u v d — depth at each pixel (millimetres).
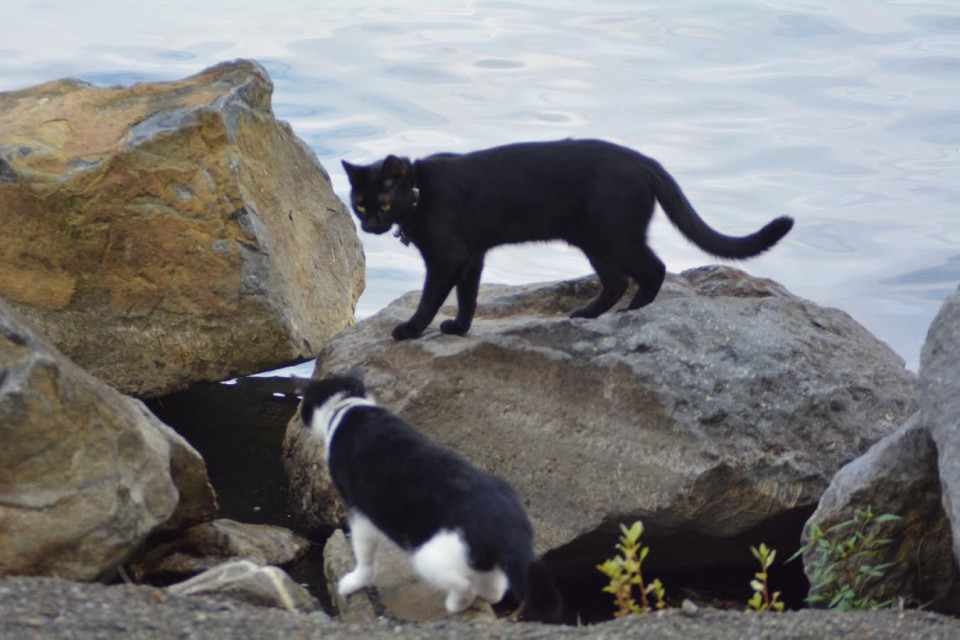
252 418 11094
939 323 7031
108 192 9688
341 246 11938
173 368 9961
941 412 6723
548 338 8891
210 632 5602
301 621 5918
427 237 9555
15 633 5355
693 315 8852
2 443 6551
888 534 7219
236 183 9867
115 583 7414
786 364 8570
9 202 9617
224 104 10203
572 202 9539
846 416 8406
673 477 8016
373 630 5871
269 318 9906
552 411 8617
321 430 7562
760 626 5836
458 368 8922
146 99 10570
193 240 9789
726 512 8070
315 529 9031
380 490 6906
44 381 6672
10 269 9750
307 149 11969
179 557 8078
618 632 5750
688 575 8734
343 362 9633
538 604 6109
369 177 9516
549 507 8406
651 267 9633
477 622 6062
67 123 10156
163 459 7262
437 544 6625
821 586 7152
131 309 9859
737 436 8125
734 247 9617
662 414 8219
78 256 9758
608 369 8469
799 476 8070
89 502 6750
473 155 9711
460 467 6848
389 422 7250
